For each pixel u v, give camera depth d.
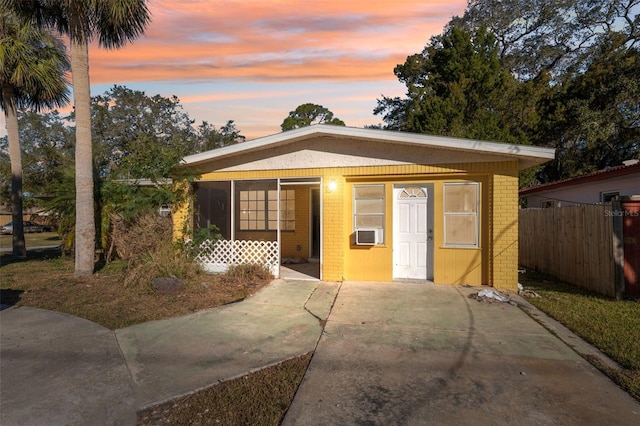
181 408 3.45
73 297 7.22
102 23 9.21
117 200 11.02
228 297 7.32
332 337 5.18
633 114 17.66
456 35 18.83
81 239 9.24
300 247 12.34
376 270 8.77
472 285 8.16
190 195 9.95
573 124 18.41
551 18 24.22
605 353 4.57
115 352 4.68
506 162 7.80
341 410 3.35
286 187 12.43
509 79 18.80
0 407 3.43
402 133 7.96
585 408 3.35
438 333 5.30
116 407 3.45
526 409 3.34
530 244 11.05
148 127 32.91
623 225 6.98
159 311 6.35
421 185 8.59
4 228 31.81
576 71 23.48
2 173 32.81
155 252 8.83
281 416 3.31
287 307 6.65
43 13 9.12
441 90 19.58
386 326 5.62
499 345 4.85
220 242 9.66
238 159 9.61
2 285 8.25
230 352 4.70
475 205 8.20
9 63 12.38
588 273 7.86
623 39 19.72
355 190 8.95
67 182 12.13
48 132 33.88
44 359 4.47
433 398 3.54
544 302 6.84
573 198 13.66
